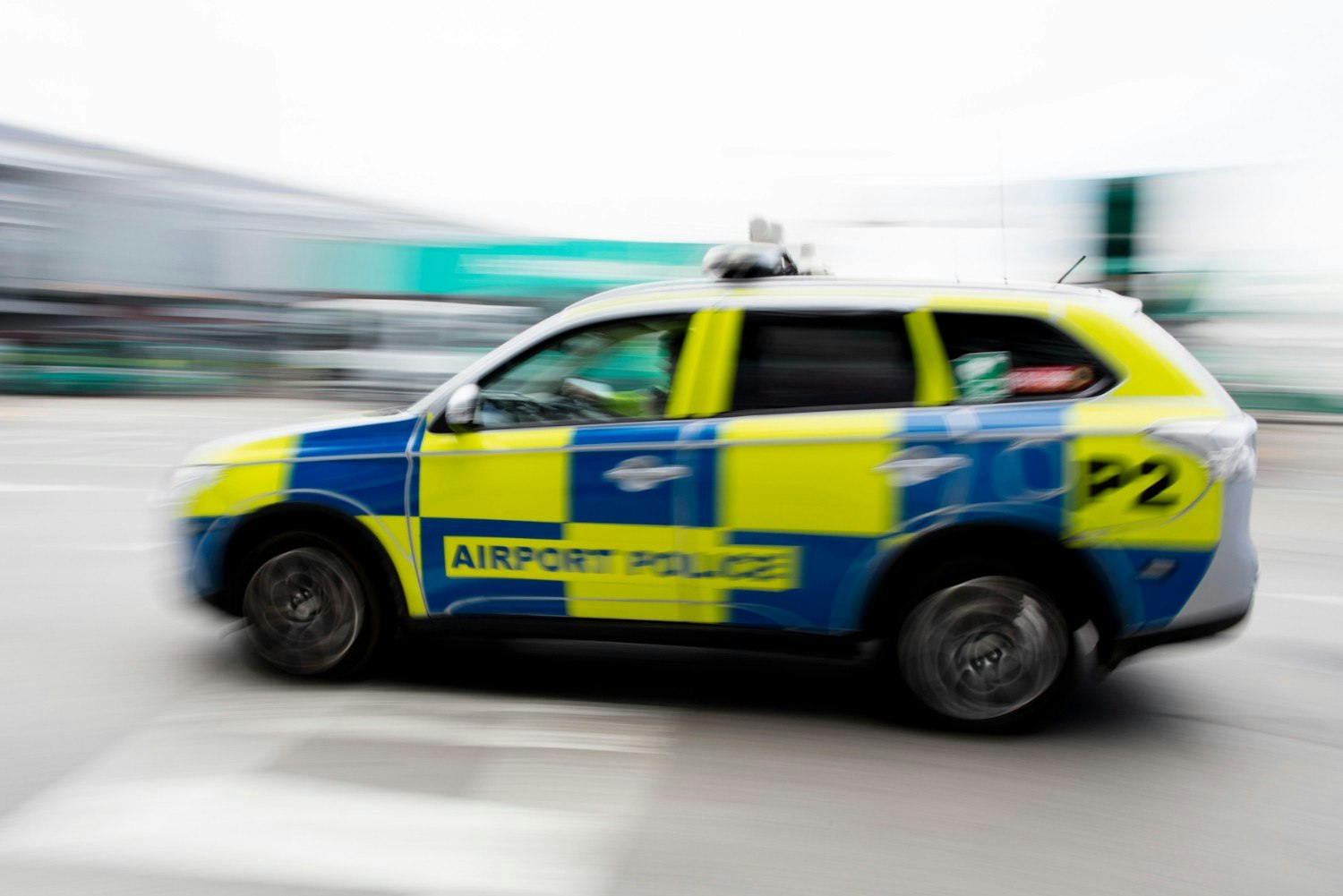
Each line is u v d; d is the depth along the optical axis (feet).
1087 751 13.01
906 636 13.16
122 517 25.94
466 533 13.93
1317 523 27.91
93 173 53.26
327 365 53.06
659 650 16.55
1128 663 16.34
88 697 14.26
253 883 9.78
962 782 12.09
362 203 52.13
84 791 11.54
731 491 13.19
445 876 9.96
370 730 13.24
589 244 48.42
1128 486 12.57
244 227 53.16
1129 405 12.80
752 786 11.91
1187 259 38.65
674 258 47.09
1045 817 11.33
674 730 13.46
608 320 13.99
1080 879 10.14
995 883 10.02
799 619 13.34
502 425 14.03
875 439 12.94
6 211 52.90
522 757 12.55
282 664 14.87
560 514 13.62
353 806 11.25
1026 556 12.94
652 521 13.38
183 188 53.26
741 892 9.79
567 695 14.58
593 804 11.43
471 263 50.57
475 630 14.21
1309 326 38.81
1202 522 12.55
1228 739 13.50
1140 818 11.36
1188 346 39.70
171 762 12.29
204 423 45.44
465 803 11.39
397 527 14.10
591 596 13.74
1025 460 12.69
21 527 24.76
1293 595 20.65
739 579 13.33
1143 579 12.69
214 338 53.67
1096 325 13.09
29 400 53.26
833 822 11.13
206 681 14.88
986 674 13.15
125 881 9.80
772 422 13.25
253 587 14.75
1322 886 10.11
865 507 12.95
